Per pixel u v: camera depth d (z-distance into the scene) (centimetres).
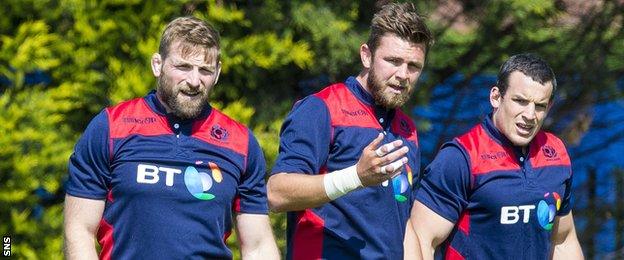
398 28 1805
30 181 2964
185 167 1688
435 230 1947
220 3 3177
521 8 3347
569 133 3944
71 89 3078
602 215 4053
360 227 1827
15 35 3072
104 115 1692
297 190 1769
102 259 1691
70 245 1661
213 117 1736
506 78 1961
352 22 3319
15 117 2945
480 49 3522
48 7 3080
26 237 3017
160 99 1706
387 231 1848
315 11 3231
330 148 1842
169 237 1666
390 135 1880
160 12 3114
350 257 1828
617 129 4097
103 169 1673
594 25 3588
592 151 4100
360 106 1861
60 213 3072
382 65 1819
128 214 1670
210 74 1680
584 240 4050
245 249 1758
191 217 1680
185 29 1670
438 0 3462
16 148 2939
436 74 3572
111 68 3088
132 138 1680
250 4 3269
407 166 1891
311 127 1827
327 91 1870
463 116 3775
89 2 3081
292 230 1869
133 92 3038
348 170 1722
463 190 1948
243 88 3319
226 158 1716
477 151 1958
